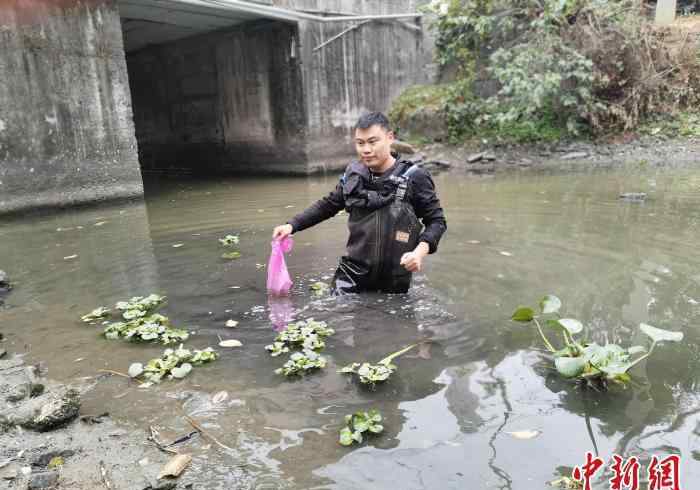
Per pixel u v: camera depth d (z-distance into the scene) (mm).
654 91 9719
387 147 2795
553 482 1360
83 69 6332
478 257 3480
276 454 1535
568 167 8492
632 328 2266
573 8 9508
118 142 6711
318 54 9273
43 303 2967
